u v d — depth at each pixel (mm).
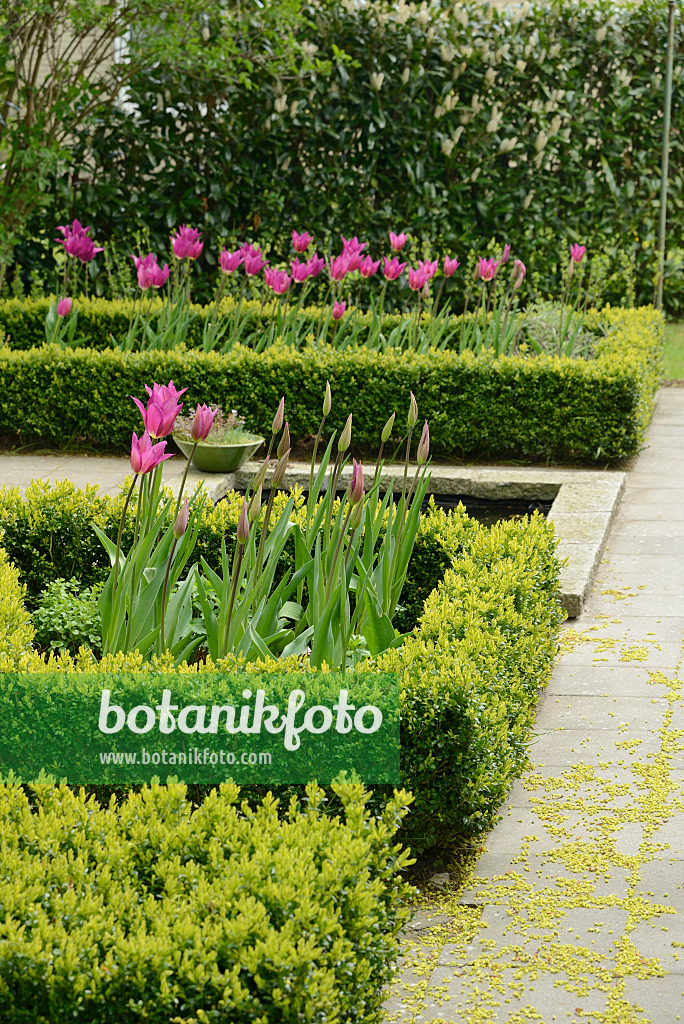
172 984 2107
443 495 7559
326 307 9266
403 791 2668
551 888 3230
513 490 7434
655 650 4926
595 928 3029
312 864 2359
